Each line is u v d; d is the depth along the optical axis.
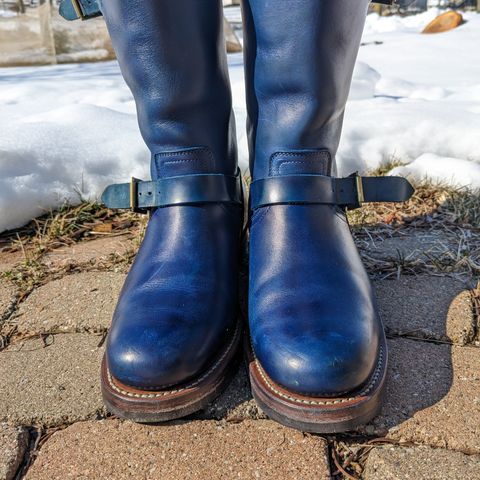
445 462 0.72
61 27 4.52
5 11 5.57
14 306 1.16
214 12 0.91
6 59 4.40
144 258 0.94
